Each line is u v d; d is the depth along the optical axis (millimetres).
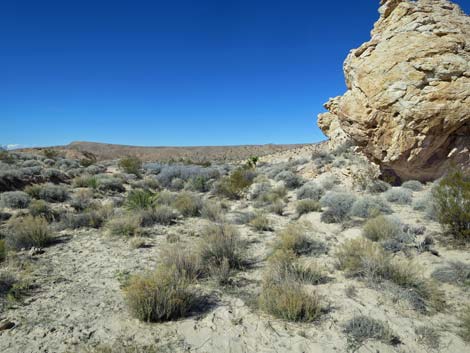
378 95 11406
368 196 12516
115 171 29844
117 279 6039
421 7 12078
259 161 40906
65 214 11195
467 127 10422
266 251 7742
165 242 8586
